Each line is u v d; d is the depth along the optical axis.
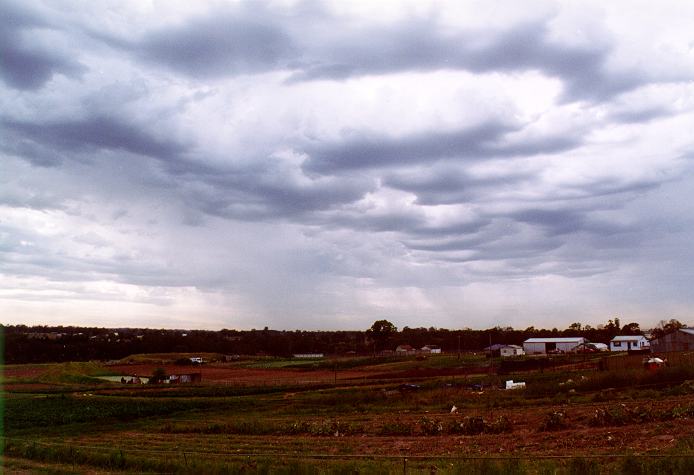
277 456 35.50
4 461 36.22
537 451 32.25
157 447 42.53
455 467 25.27
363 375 114.75
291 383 100.88
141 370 154.50
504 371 96.12
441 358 149.62
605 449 31.14
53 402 80.00
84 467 32.66
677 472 21.72
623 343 145.38
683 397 48.31
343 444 40.03
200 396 87.69
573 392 57.56
